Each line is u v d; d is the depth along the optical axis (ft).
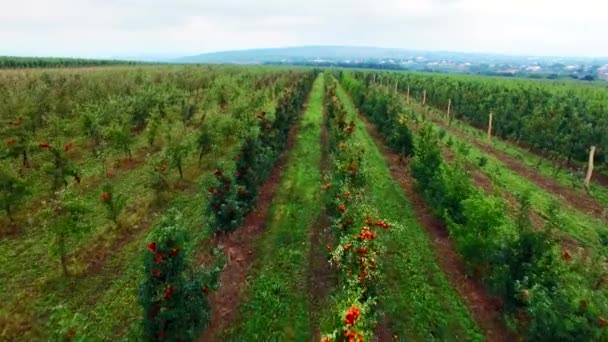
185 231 27.07
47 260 38.86
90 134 69.15
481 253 35.22
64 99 86.43
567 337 23.59
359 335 20.84
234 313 32.78
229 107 100.73
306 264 39.81
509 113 94.89
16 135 59.72
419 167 53.98
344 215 35.55
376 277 29.53
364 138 88.94
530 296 26.68
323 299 34.65
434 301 34.91
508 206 53.72
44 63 237.45
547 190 61.87
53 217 36.63
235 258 40.37
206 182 60.13
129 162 67.15
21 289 34.71
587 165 71.31
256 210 51.13
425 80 174.91
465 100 116.98
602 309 23.94
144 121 87.76
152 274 24.31
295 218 49.49
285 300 34.50
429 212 51.78
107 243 42.04
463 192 43.39
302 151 78.74
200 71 191.52
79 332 28.45
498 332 31.60
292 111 90.94
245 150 47.21
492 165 73.20
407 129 70.28
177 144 60.03
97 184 57.57
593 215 53.16
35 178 55.06
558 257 34.63
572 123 76.23
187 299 25.62
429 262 40.65
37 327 30.66
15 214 46.57
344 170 44.88
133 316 31.81
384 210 52.13
